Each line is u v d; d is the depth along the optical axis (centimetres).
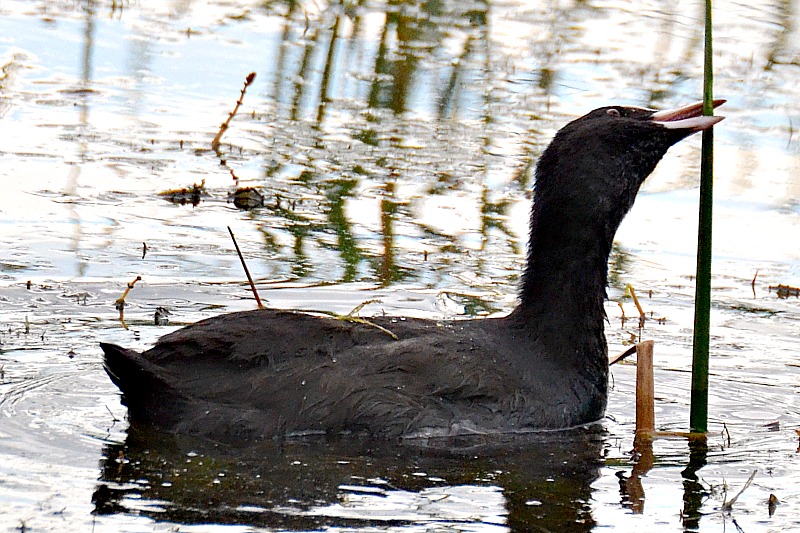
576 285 1089
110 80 2061
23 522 797
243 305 1286
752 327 1331
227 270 1392
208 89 2073
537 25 2494
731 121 2000
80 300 1270
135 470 893
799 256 1548
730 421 1086
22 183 1605
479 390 1014
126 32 2300
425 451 972
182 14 2439
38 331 1178
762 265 1523
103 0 2481
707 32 987
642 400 1048
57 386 1051
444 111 2056
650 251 1561
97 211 1542
